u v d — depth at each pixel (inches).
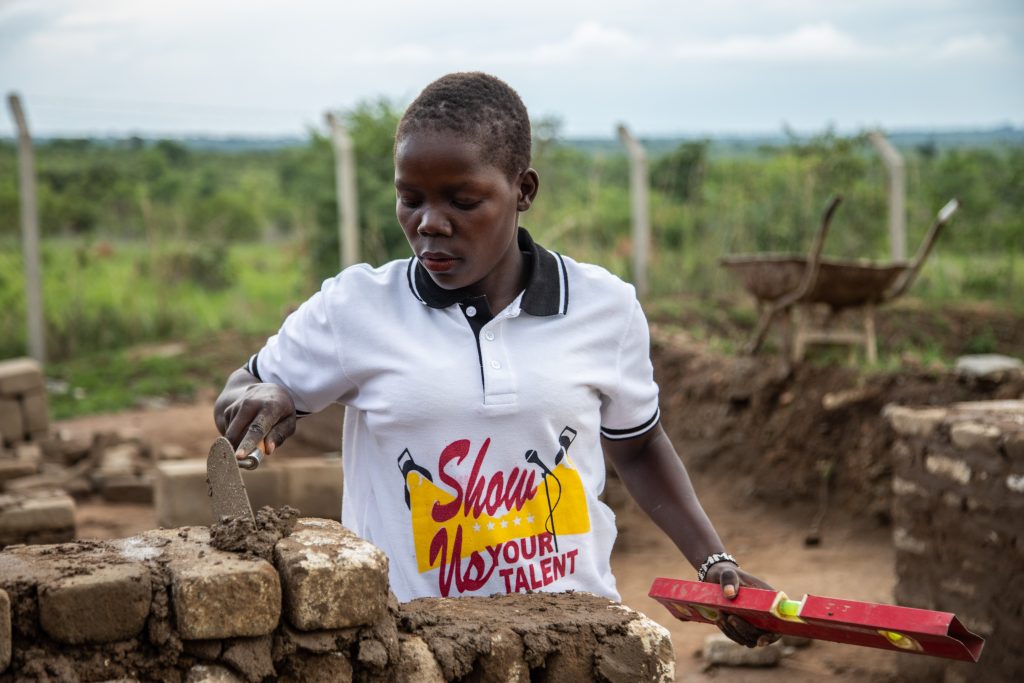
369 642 66.1
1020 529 169.2
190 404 465.1
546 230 532.4
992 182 605.6
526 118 81.4
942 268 538.3
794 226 526.0
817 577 251.1
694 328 436.5
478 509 79.5
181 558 65.7
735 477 317.1
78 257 609.6
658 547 279.6
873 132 507.2
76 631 61.3
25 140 521.0
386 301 82.8
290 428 81.0
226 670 63.4
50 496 267.3
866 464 291.6
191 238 719.1
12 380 380.5
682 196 591.5
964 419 185.2
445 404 79.0
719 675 199.0
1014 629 170.6
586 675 71.6
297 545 67.0
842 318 441.4
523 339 81.5
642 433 90.2
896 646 73.0
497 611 73.7
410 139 76.4
